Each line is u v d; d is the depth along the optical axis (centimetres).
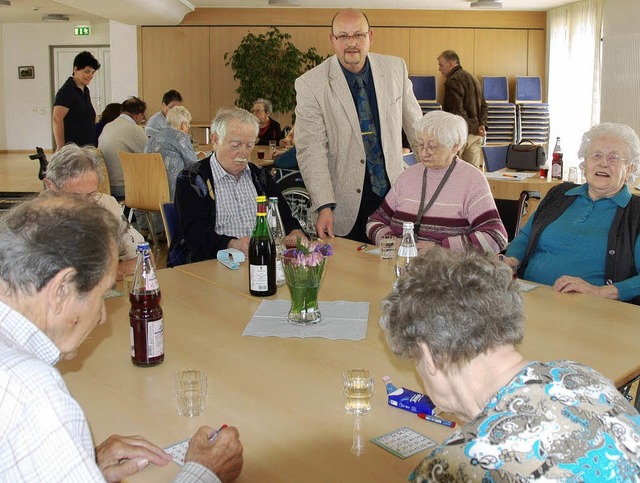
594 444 88
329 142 351
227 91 995
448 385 105
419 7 948
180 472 112
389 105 349
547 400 93
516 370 100
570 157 930
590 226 257
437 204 288
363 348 173
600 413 92
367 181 353
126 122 641
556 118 961
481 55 977
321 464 119
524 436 89
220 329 187
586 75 892
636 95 723
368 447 124
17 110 1442
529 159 539
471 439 91
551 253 264
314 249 194
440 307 102
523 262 273
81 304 103
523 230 282
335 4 933
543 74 990
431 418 134
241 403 142
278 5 882
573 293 222
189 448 119
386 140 349
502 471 86
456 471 88
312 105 346
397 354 110
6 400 87
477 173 286
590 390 96
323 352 170
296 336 181
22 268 97
